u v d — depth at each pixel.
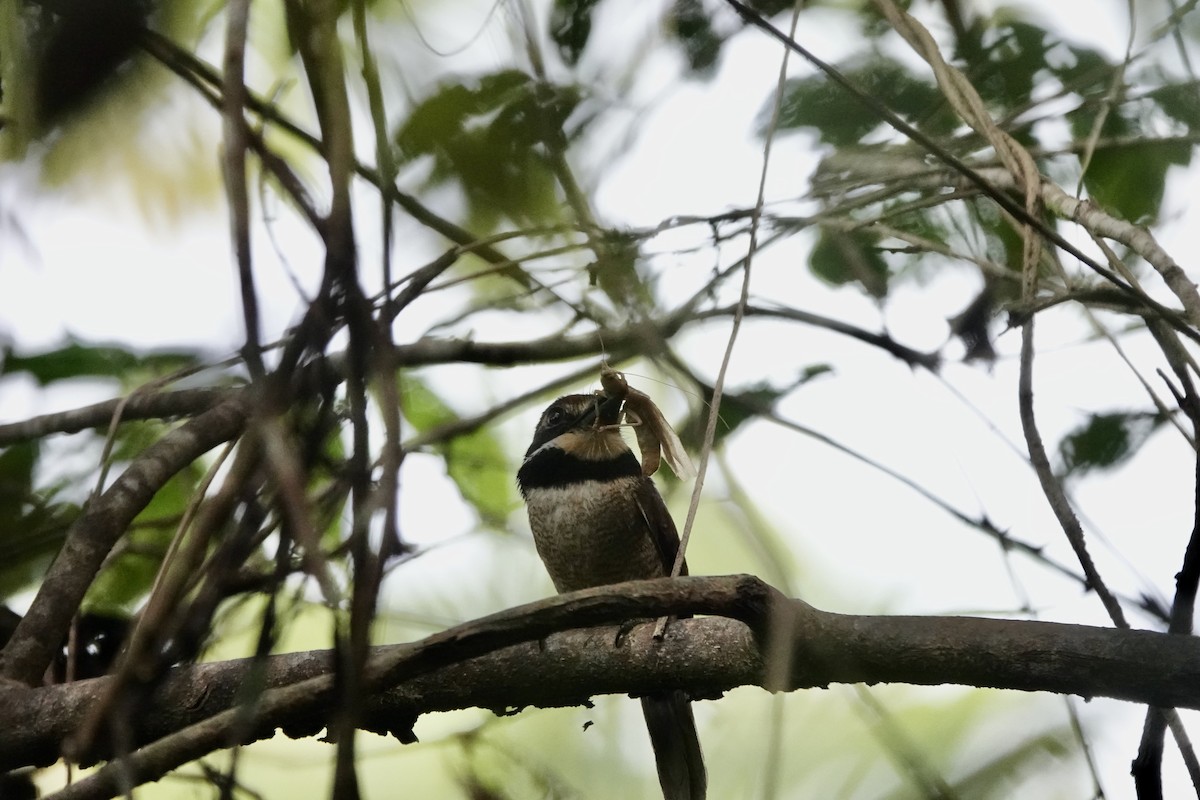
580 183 6.86
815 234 8.16
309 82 4.16
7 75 5.84
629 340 7.50
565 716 8.83
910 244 7.55
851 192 7.59
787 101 7.24
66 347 7.61
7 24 5.66
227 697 5.97
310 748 8.56
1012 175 5.80
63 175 6.55
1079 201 6.15
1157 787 5.43
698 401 7.78
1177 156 7.38
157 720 5.96
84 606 7.55
